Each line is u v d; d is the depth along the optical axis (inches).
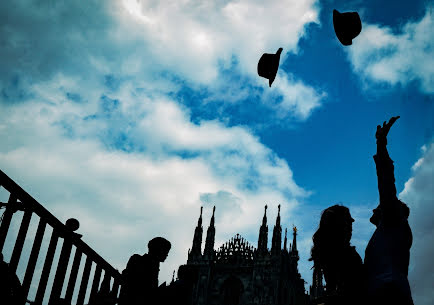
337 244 114.1
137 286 250.2
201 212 3309.5
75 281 264.8
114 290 278.5
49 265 247.9
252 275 3041.3
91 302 271.3
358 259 113.3
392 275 101.5
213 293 3048.7
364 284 108.0
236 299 3019.2
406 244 106.1
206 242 3169.3
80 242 270.1
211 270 3107.8
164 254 264.7
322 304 112.7
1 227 228.1
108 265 284.8
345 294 109.3
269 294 2908.5
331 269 114.0
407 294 99.3
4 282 221.1
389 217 108.2
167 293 264.1
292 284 3272.6
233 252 3161.9
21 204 237.5
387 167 112.1
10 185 234.4
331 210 119.5
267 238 3154.5
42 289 242.4
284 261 3137.3
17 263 229.3
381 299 100.1
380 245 107.2
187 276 282.5
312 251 119.3
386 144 115.6
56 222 254.5
